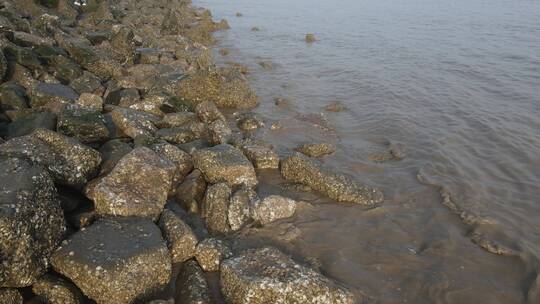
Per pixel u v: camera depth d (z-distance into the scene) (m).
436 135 13.27
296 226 8.88
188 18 37.25
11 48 13.41
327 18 38.50
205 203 9.05
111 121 11.73
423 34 29.23
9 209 6.04
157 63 19.45
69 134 10.22
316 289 6.61
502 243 8.35
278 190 10.27
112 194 7.76
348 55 24.42
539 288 7.21
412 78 19.34
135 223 7.43
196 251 7.55
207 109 13.72
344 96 17.48
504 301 7.04
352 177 10.95
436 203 9.78
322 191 10.09
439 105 15.85
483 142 12.70
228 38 30.25
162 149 10.17
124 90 13.97
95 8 29.53
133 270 6.43
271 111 15.80
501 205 9.59
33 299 6.19
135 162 8.52
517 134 13.09
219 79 15.95
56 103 11.91
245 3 50.66
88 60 15.86
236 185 9.92
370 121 14.77
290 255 8.02
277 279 6.61
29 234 6.21
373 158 12.09
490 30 29.38
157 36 25.88
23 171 6.77
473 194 10.00
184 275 7.16
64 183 8.39
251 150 11.30
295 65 22.59
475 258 8.02
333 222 9.06
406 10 41.44
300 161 10.50
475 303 7.00
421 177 10.83
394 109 15.64
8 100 11.55
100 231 7.05
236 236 8.49
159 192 8.33
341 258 7.99
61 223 6.92
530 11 37.16
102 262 6.33
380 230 8.84
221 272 7.09
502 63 21.02
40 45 15.03
